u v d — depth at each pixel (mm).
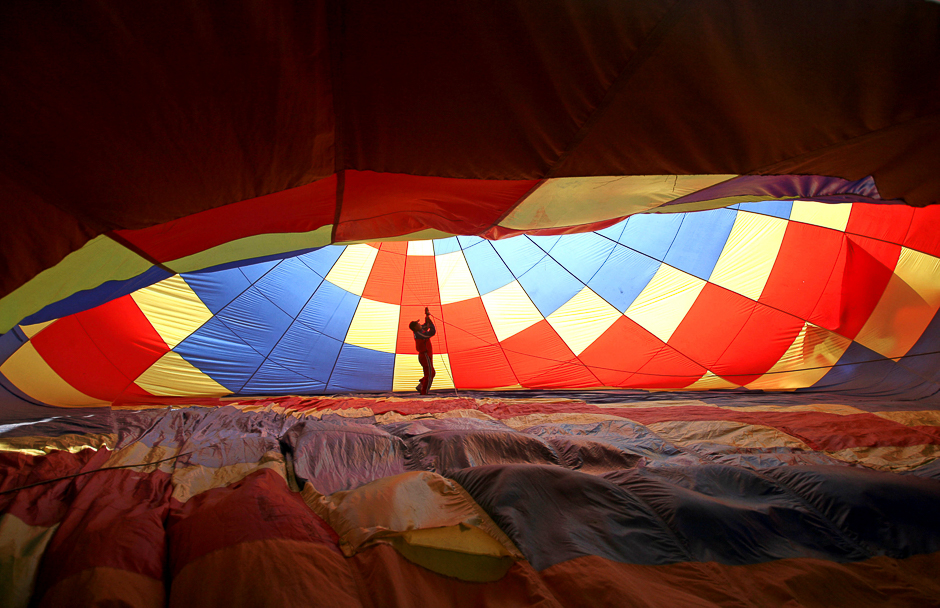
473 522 2057
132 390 5887
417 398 6164
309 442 3234
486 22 1888
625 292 7199
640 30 1967
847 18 1977
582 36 1975
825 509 2332
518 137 2469
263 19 1709
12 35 1528
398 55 1977
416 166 2650
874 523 2205
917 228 5582
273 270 6941
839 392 6020
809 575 1820
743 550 1979
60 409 4875
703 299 6910
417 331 6645
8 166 1937
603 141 2537
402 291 7480
